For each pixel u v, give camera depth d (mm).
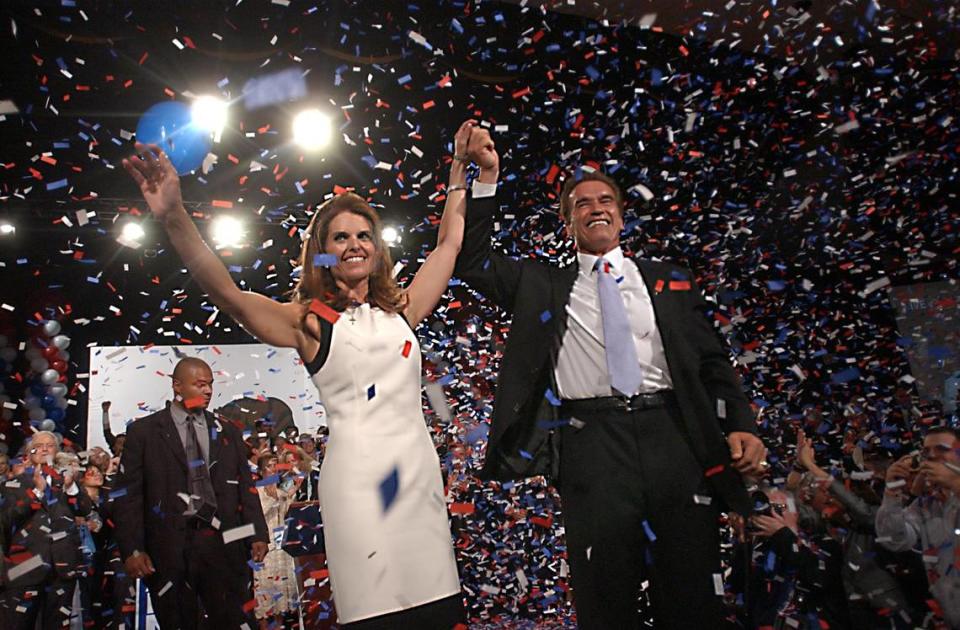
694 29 6570
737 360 4984
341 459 1773
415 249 7656
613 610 1878
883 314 6910
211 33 5652
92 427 7441
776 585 3020
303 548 4156
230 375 7773
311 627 4133
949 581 2578
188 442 3629
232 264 7883
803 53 6918
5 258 7555
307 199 7535
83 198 7125
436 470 1872
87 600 4891
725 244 6770
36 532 4500
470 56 6164
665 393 2023
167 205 1678
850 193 7102
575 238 2281
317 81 6148
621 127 6488
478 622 5168
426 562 1743
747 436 1944
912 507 2826
